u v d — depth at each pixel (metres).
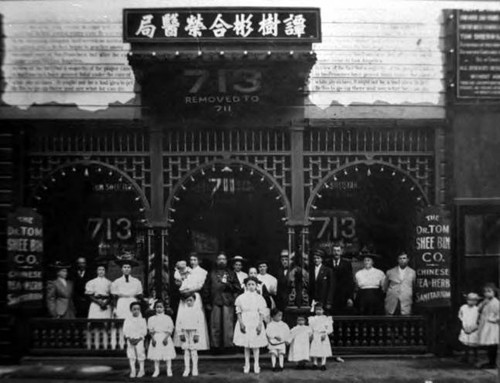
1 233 10.20
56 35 10.32
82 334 10.21
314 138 10.58
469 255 10.35
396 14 10.52
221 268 10.52
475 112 10.49
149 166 10.42
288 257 10.42
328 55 10.45
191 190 12.13
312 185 10.46
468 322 9.80
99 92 10.31
